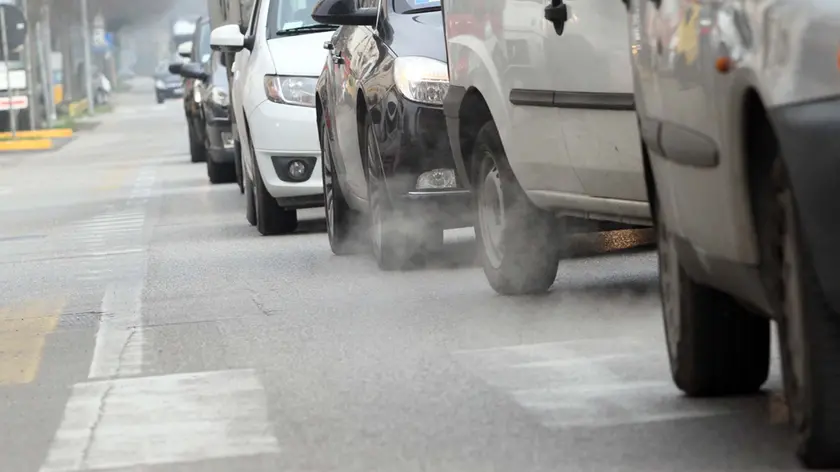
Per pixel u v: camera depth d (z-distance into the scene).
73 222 46.34
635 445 13.23
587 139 19.09
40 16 147.38
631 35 14.70
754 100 11.48
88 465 13.58
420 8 27.62
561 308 21.38
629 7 14.87
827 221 10.55
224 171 60.97
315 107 35.38
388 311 22.23
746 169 11.71
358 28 30.11
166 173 72.00
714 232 12.46
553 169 20.17
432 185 25.92
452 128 23.34
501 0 21.11
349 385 16.66
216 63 60.25
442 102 25.64
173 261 32.25
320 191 36.12
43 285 29.42
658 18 13.62
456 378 16.72
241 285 26.95
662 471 12.33
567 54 19.23
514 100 20.69
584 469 12.54
